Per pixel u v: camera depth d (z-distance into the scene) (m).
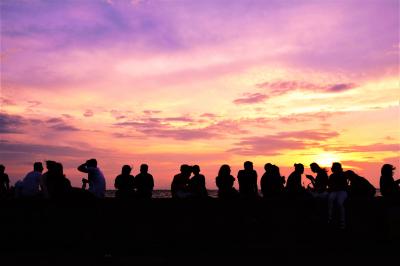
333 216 10.97
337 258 9.63
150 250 10.48
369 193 11.03
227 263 9.13
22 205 10.41
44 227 10.39
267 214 11.05
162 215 10.87
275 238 10.95
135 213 10.77
